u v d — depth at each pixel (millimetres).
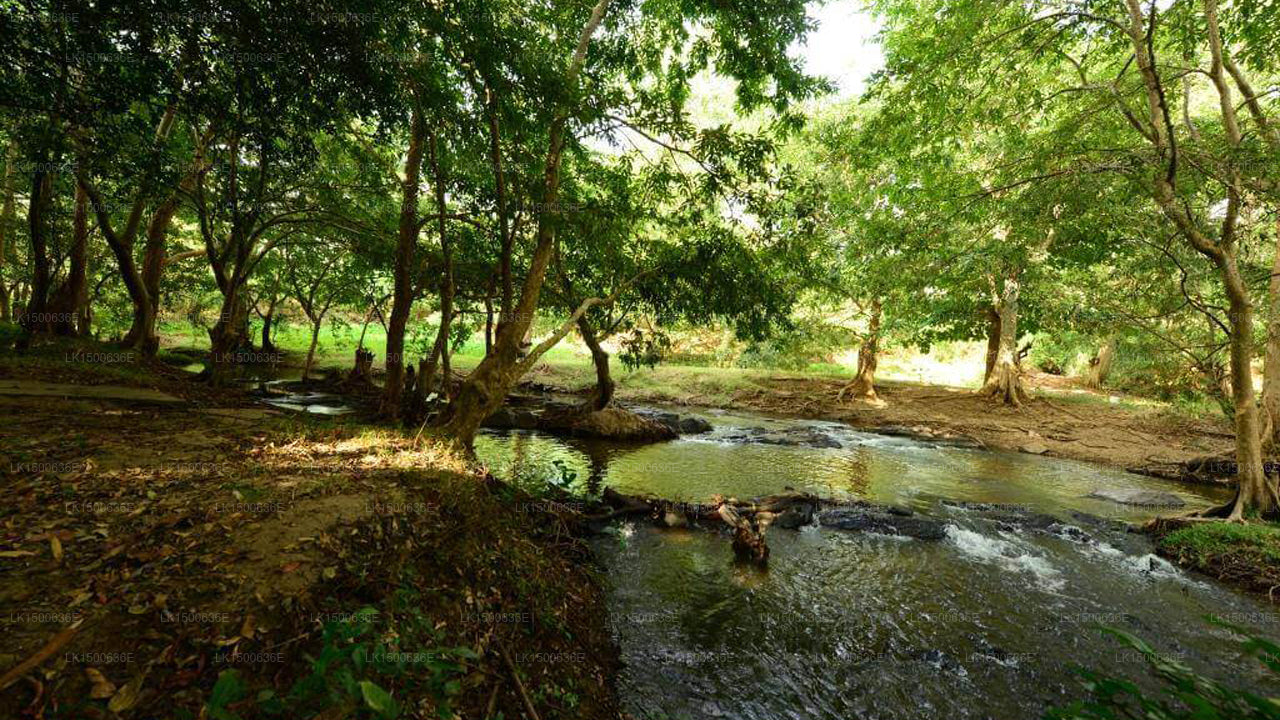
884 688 4461
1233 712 1822
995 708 4273
